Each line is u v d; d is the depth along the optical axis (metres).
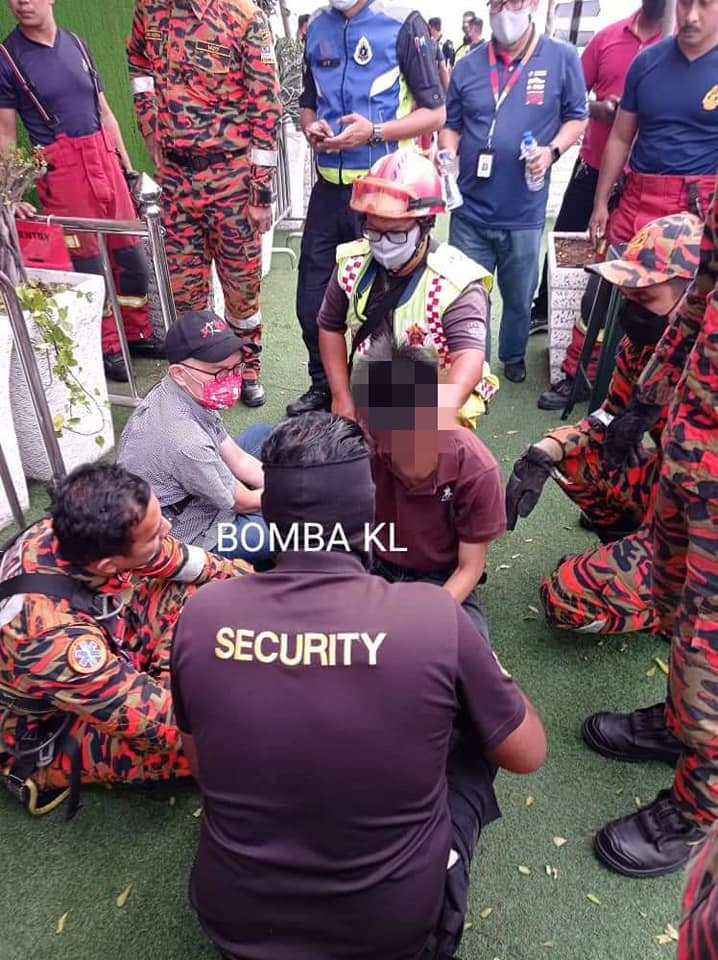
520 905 1.81
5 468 2.86
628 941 1.74
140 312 4.16
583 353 3.57
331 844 1.17
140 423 2.41
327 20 3.13
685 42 3.19
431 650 1.15
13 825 1.98
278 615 1.17
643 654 2.49
